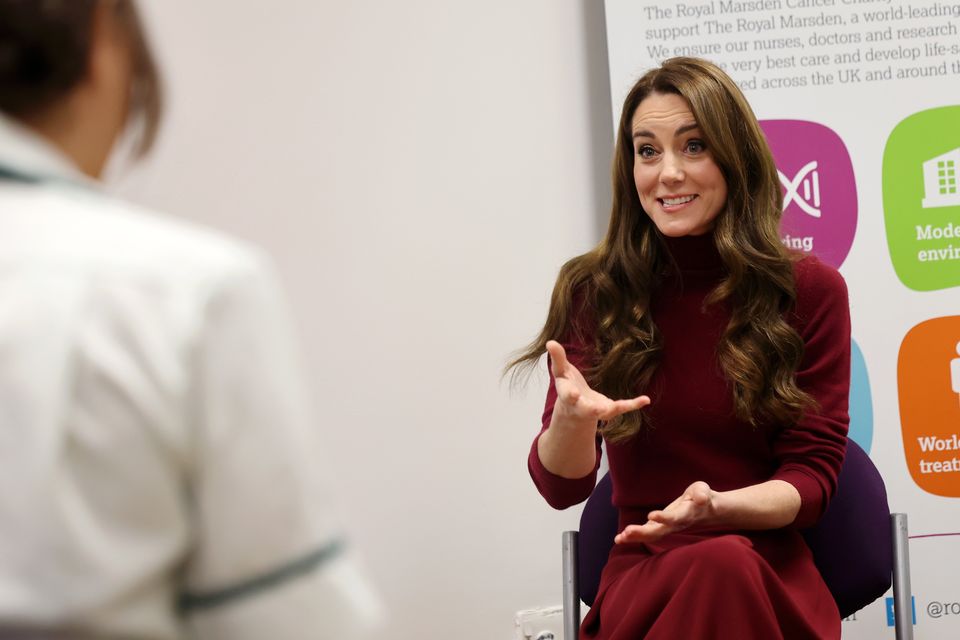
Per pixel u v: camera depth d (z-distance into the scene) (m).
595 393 1.76
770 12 2.76
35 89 0.69
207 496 0.66
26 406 0.62
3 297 0.65
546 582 2.81
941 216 2.74
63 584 0.62
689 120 1.94
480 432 2.83
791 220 2.75
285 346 0.70
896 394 2.71
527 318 2.86
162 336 0.65
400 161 2.87
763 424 1.91
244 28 2.84
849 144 2.76
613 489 2.03
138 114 0.76
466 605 2.79
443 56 2.89
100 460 0.63
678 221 1.93
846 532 1.99
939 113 2.76
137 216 0.71
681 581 1.66
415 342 2.83
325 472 0.72
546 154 2.89
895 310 2.73
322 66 2.87
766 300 1.93
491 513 2.81
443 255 2.86
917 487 2.69
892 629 2.63
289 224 2.82
